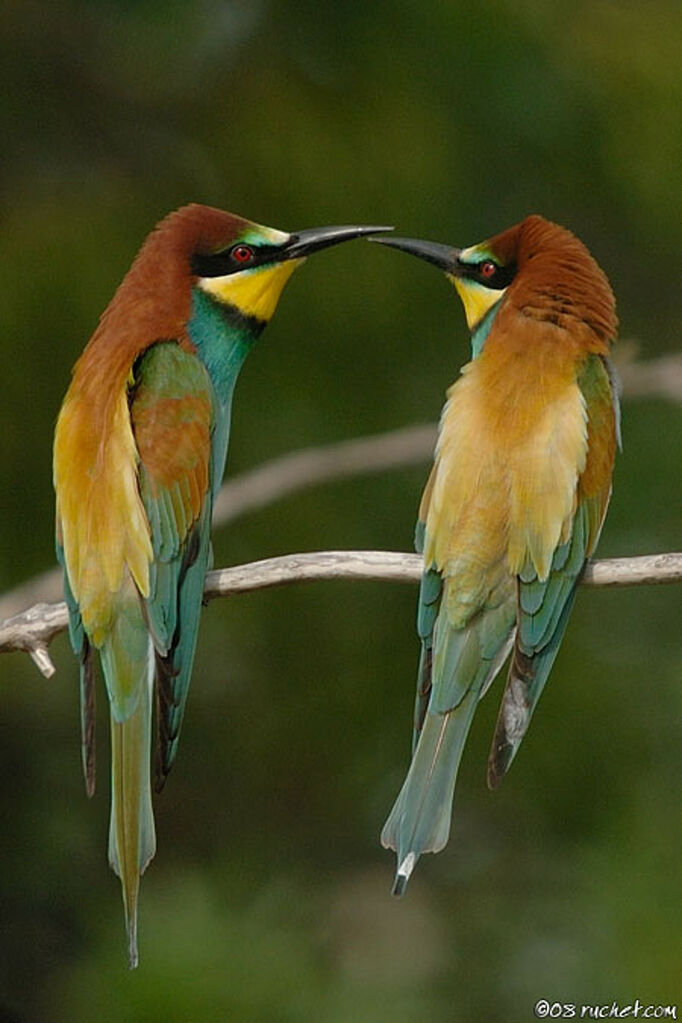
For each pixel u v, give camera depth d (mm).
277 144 13906
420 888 14172
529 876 13906
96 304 13320
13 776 14172
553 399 10203
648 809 13148
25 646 10125
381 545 13594
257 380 13586
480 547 10008
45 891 14086
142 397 10516
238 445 13570
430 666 10016
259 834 14234
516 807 13656
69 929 14062
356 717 13758
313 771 14000
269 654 13805
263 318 11219
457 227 13977
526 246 11016
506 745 9797
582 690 13531
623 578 10188
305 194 13789
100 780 14211
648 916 12555
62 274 13367
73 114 14305
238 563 13469
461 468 10094
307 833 14281
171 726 10070
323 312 13570
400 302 13656
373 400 13711
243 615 13547
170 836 14211
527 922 13742
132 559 10141
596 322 10633
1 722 14156
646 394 14062
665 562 10180
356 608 13680
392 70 14055
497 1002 13594
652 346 15047
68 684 14078
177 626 10242
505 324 10531
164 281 10953
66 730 14211
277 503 13547
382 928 13914
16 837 14133
